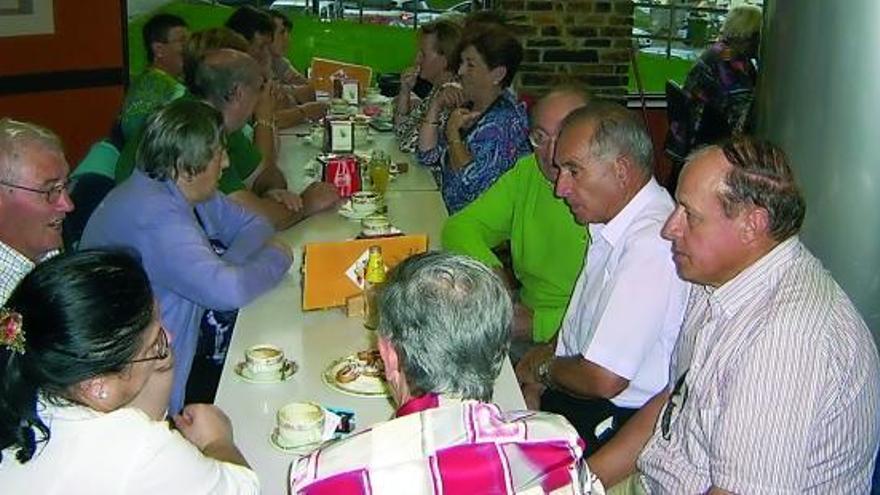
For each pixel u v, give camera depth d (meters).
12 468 1.31
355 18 6.42
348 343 2.22
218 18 6.21
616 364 2.14
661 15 6.18
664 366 2.18
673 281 2.14
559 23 5.68
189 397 2.65
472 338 1.26
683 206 1.66
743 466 1.54
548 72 5.75
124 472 1.32
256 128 3.73
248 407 1.91
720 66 5.25
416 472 1.18
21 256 2.14
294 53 6.34
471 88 3.74
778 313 1.56
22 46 5.39
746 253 1.63
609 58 5.77
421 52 4.78
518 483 1.19
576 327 2.36
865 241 2.13
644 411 2.01
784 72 2.16
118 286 1.33
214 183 2.45
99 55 5.82
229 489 1.45
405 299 1.28
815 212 2.16
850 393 1.55
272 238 2.72
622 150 2.17
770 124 2.22
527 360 2.54
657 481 1.77
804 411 1.51
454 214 3.30
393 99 5.45
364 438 1.22
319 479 1.19
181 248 2.33
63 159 2.23
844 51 2.06
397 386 1.32
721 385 1.61
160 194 2.36
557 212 2.71
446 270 1.31
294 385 2.01
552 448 1.21
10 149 2.13
